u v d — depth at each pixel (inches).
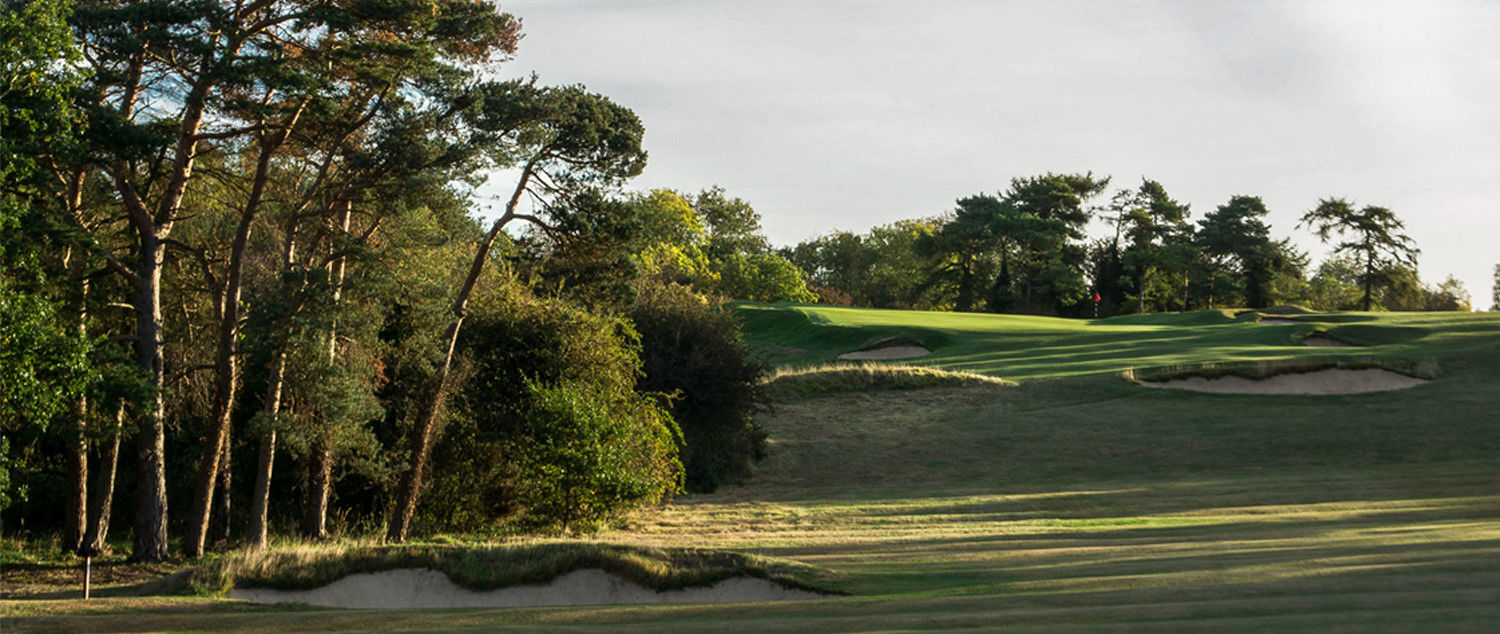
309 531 944.3
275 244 984.3
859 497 1127.6
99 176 823.1
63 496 1107.3
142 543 797.9
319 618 421.7
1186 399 1523.1
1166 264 3892.7
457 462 1105.4
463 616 423.8
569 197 950.4
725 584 540.4
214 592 518.6
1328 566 480.7
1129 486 1106.7
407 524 951.0
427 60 790.5
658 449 1048.8
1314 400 1494.8
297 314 769.6
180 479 1091.3
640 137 951.0
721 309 1512.1
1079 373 1674.5
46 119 623.2
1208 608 365.7
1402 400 1461.6
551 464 973.2
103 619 418.6
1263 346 1892.2
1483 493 968.9
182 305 954.1
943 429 1439.5
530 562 551.8
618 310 1192.2
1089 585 453.1
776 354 2235.5
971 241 4057.6
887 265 4537.4
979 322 2453.2
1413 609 346.9
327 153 866.1
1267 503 957.8
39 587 660.7
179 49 724.0
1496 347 1701.5
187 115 783.1
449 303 936.3
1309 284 4448.8
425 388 956.6
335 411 806.5
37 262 673.0
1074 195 4097.0
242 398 1069.1
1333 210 3772.1
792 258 5039.4
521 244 1010.1
